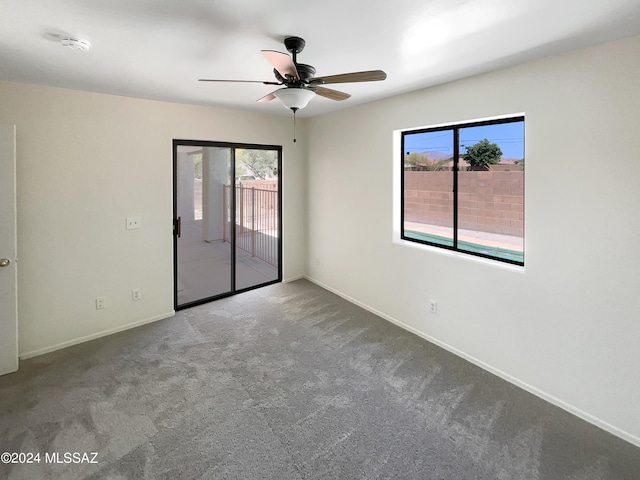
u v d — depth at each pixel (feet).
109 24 5.88
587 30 6.18
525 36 6.43
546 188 7.79
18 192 9.45
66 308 10.48
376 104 12.05
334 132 14.12
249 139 14.16
